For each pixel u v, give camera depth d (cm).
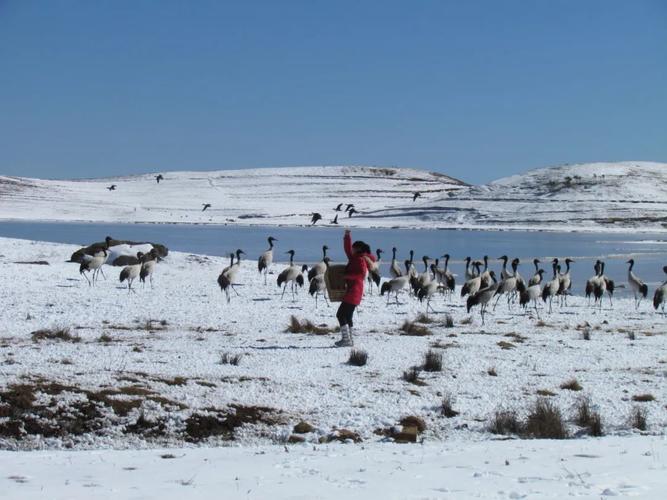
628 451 735
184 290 2828
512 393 1178
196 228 11481
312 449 813
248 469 662
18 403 955
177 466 687
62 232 9181
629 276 2792
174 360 1342
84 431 925
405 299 2788
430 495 538
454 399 1126
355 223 14088
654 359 1512
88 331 1755
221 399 1052
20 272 3066
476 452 750
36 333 1623
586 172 16000
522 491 546
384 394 1141
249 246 6856
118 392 1029
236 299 2608
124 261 3672
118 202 18312
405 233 10650
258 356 1434
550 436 935
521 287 2731
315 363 1375
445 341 1719
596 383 1262
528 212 14125
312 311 2338
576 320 2273
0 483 598
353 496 536
